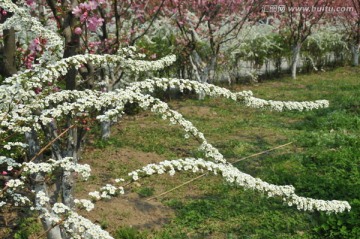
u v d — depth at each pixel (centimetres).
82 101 306
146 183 639
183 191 617
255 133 872
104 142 800
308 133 849
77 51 403
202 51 1247
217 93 356
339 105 1047
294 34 1516
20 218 536
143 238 494
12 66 398
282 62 1648
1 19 410
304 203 341
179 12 1034
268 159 717
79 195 594
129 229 504
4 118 298
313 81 1446
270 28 1541
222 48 1326
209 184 635
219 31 1191
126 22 902
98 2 397
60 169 379
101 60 340
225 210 552
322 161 695
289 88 1334
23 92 294
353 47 1780
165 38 1151
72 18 397
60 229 369
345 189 584
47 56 322
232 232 505
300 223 518
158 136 853
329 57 1762
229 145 794
